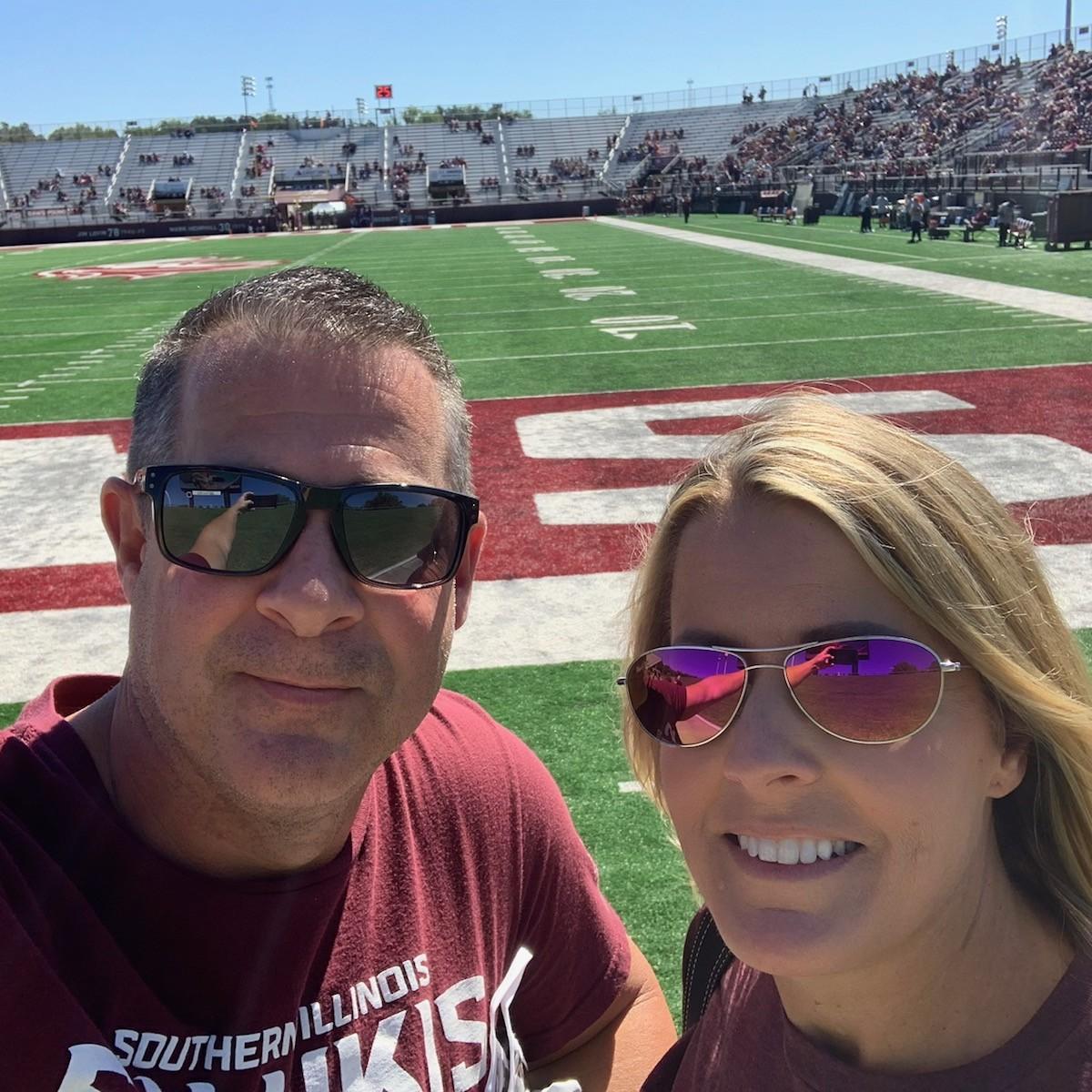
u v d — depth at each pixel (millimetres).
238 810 441
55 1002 398
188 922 442
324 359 448
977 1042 419
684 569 441
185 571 431
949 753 404
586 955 589
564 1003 588
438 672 478
